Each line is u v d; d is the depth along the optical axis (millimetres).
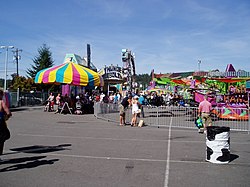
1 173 5938
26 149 8445
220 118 17219
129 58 39750
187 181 5555
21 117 19094
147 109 21812
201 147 9086
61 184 5277
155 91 35938
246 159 7535
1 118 6355
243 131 13422
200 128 12539
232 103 18844
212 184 5383
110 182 5438
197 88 21312
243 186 5285
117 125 15156
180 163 6984
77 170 6242
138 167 6566
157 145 9367
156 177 5801
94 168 6430
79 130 12867
